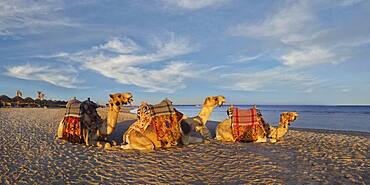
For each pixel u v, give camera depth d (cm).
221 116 3716
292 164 795
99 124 1083
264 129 1189
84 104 1111
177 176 682
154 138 1019
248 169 741
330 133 1513
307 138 1304
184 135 1102
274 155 912
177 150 991
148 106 1051
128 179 659
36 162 819
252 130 1150
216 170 734
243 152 955
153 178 667
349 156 906
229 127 1190
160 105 1064
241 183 628
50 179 663
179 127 1064
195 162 818
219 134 1203
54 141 1159
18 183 636
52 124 1875
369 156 907
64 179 662
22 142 1138
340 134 1466
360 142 1196
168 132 1030
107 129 1072
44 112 3375
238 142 1152
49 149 998
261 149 1011
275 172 713
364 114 4897
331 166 775
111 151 970
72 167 764
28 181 649
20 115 2781
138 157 880
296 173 704
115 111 1079
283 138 1291
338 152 970
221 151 973
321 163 809
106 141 1088
